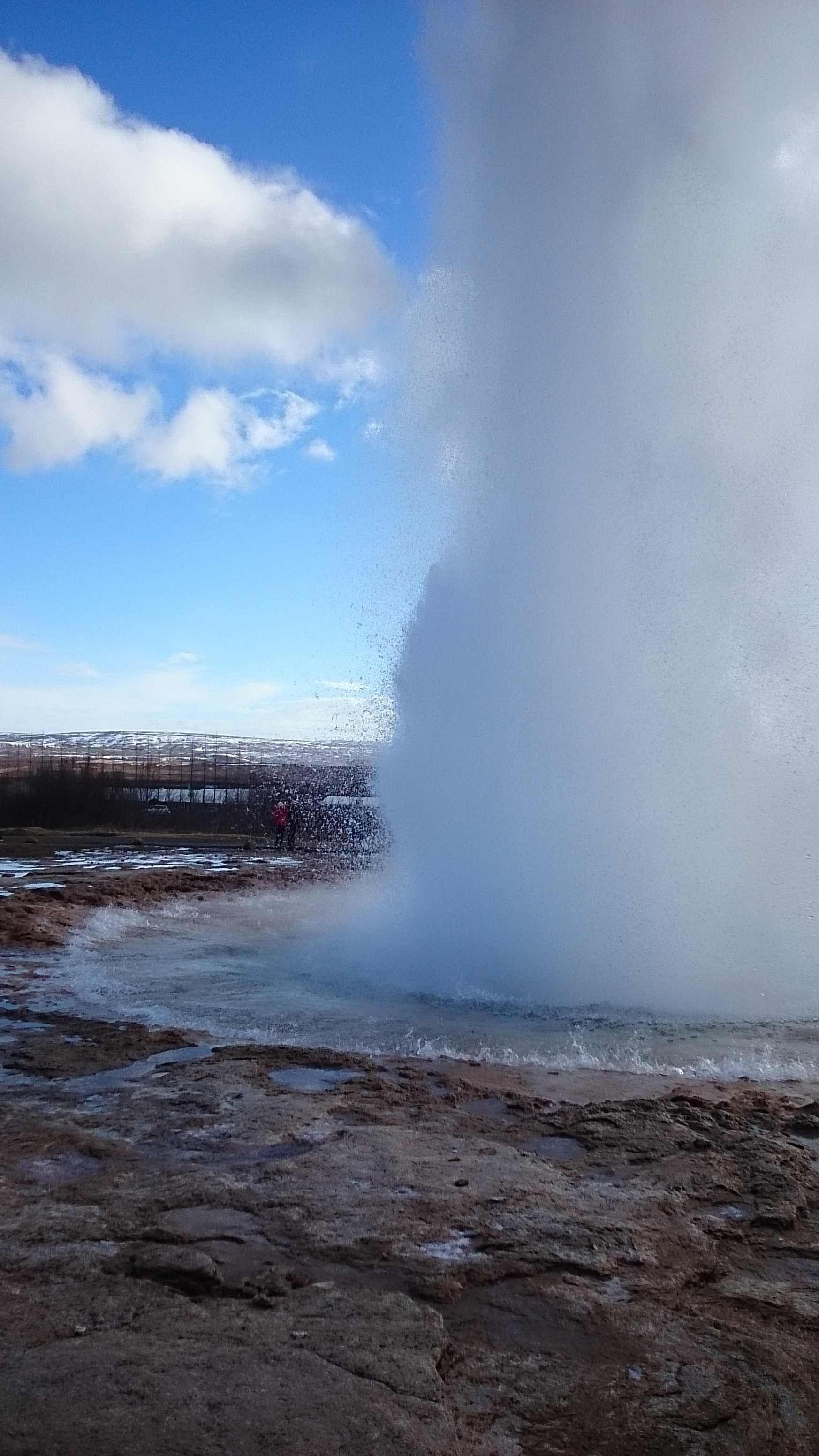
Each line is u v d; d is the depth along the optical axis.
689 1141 5.39
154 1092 6.22
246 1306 3.63
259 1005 8.80
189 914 14.44
